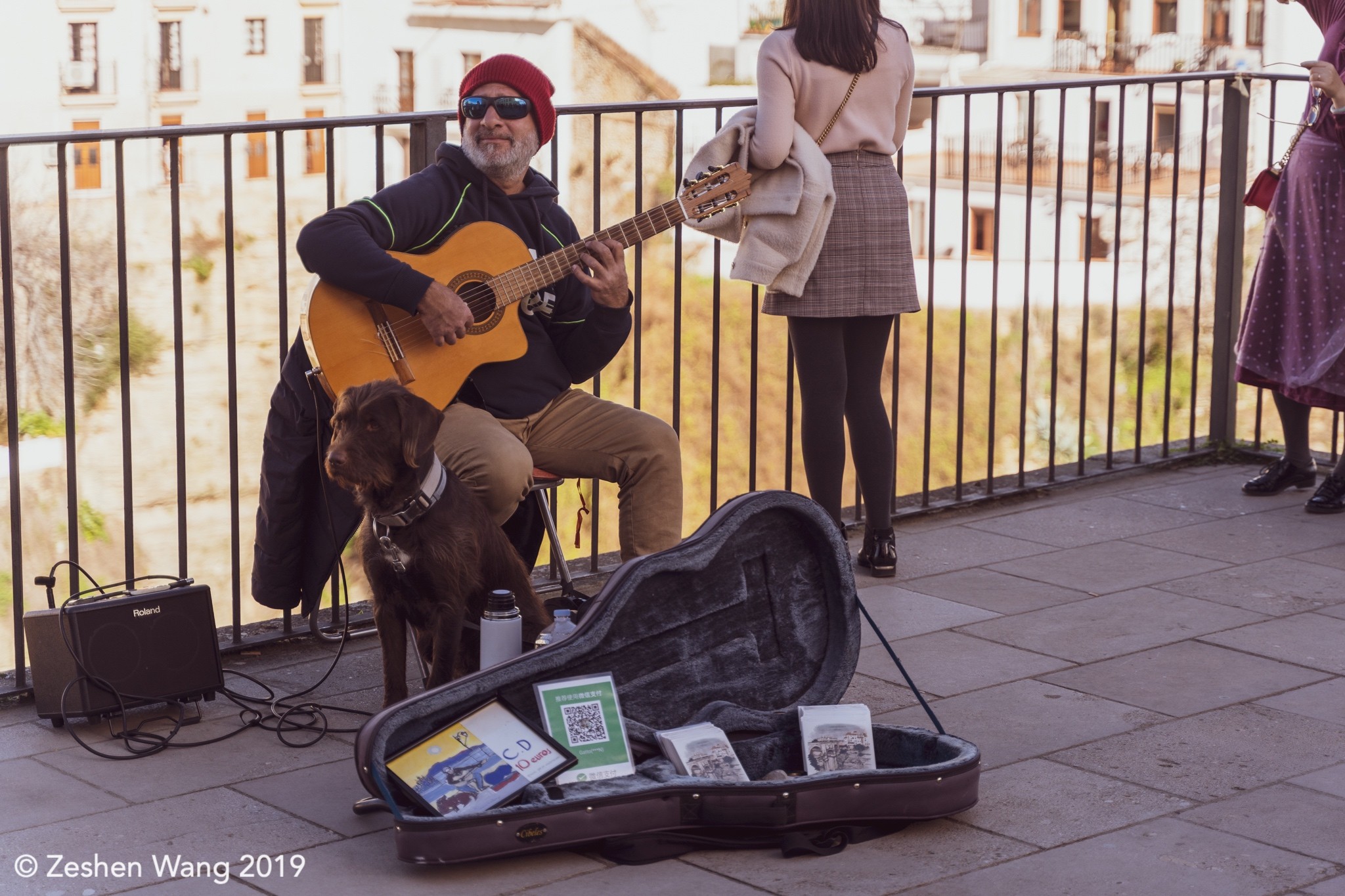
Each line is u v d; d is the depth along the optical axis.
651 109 4.69
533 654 3.12
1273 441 6.65
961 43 28.25
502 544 3.60
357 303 3.66
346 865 2.89
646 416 3.96
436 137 4.32
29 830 3.05
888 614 4.45
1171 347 6.15
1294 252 5.40
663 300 21.80
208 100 30.33
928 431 5.46
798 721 3.35
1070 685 3.87
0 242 3.79
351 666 4.11
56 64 29.12
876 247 4.49
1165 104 25.30
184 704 3.75
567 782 2.99
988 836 3.01
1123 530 5.34
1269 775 3.30
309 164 24.52
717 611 3.36
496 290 3.75
